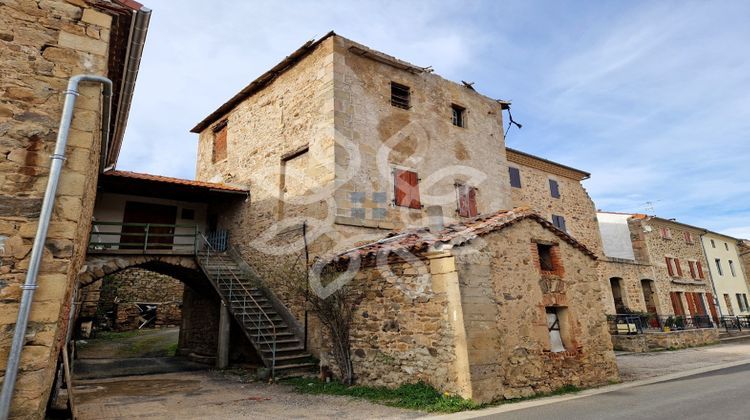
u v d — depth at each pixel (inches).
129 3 212.7
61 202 180.1
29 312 163.0
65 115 184.2
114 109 285.4
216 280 430.6
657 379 331.6
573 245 335.6
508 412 216.8
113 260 406.6
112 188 482.6
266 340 362.0
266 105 503.8
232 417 224.8
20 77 184.9
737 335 722.2
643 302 718.5
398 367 270.5
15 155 176.4
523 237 300.8
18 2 192.5
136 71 255.3
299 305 388.2
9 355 157.3
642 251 789.2
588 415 207.9
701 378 325.4
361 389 277.6
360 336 300.8
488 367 241.4
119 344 593.0
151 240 526.6
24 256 169.6
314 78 436.8
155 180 447.8
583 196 781.3
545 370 275.7
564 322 308.8
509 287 275.1
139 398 277.4
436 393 243.4
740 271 1078.4
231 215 530.9
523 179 680.4
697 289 882.8
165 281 790.5
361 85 435.5
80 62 198.7
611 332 581.6
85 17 205.8
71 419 211.8
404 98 479.5
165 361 475.8
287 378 335.3
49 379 180.4
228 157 559.8
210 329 503.8
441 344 248.2
